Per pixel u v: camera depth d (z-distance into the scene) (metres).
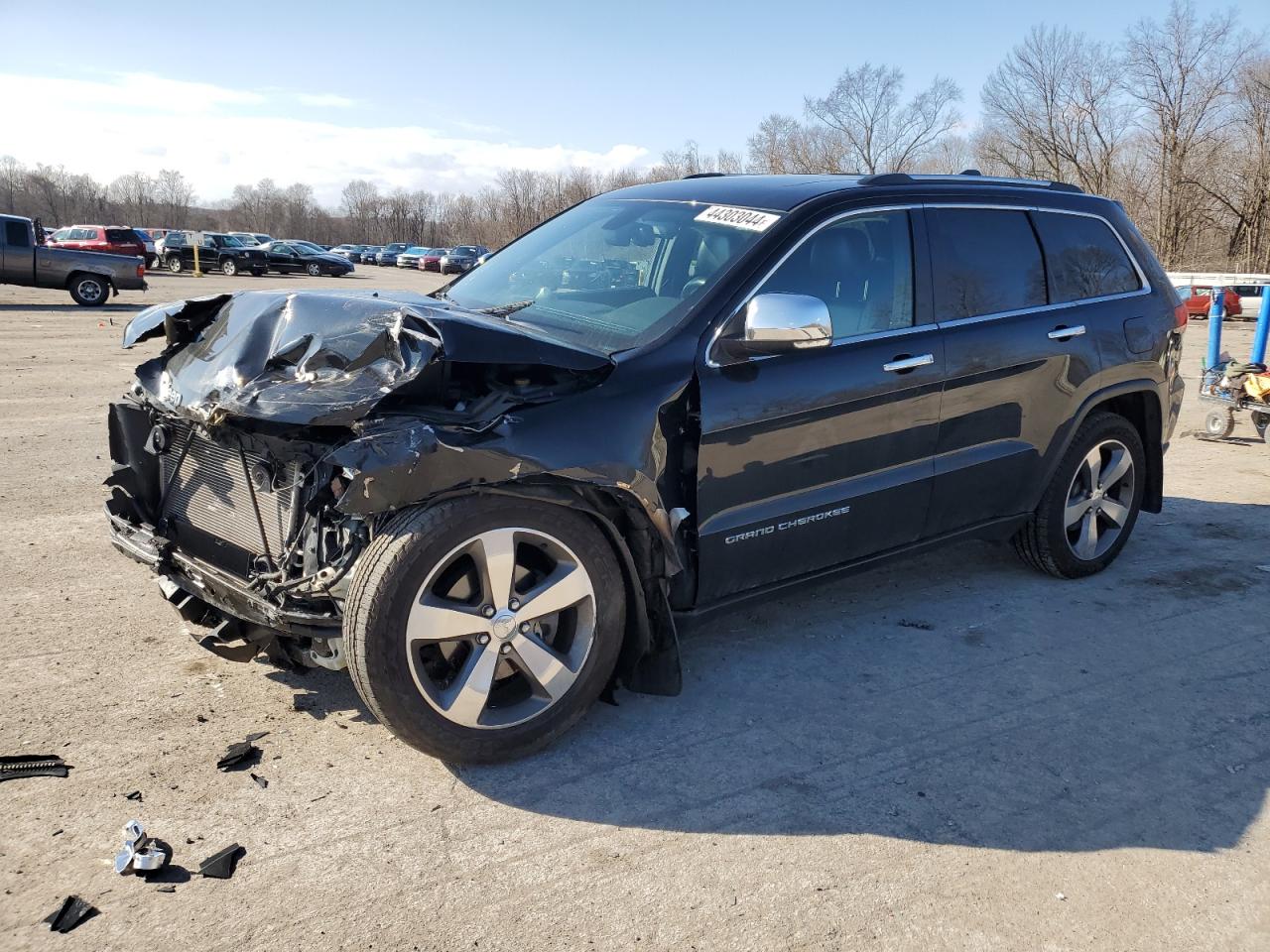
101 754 3.12
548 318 3.72
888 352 3.90
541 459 2.96
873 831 2.90
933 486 4.16
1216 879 2.74
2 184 118.06
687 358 3.38
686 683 3.81
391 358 2.94
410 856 2.71
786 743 3.39
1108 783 3.20
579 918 2.49
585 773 3.16
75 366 11.67
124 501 3.73
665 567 3.39
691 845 2.81
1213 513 6.43
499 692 3.26
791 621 4.46
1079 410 4.70
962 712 3.65
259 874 2.61
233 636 3.27
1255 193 41.81
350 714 3.46
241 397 2.96
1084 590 4.94
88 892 2.50
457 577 3.06
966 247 4.32
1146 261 5.16
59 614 4.19
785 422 3.60
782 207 3.86
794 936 2.46
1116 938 2.50
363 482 2.67
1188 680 3.96
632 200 4.43
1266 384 8.40
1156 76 42.06
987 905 2.60
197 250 40.31
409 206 128.25
